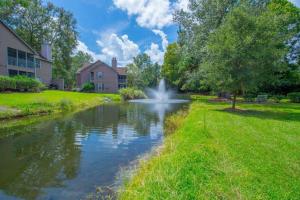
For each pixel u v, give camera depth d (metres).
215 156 5.29
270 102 23.62
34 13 40.38
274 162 4.94
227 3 22.28
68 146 8.05
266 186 3.79
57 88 40.59
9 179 5.27
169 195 3.42
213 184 3.79
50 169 5.88
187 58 26.59
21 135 9.60
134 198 3.73
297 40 29.94
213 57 15.15
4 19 36.22
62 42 44.81
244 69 13.91
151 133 10.30
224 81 14.70
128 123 12.93
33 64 32.34
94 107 22.17
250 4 20.58
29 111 14.27
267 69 14.84
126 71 54.22
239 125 9.30
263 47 13.75
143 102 29.94
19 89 24.12
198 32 23.94
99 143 8.50
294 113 13.80
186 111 17.66
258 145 6.26
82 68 49.88
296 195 3.51
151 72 70.19
